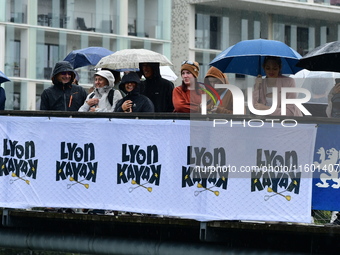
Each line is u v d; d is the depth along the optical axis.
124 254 20.05
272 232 18.67
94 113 19.91
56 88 22.25
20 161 20.75
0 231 21.69
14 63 53.50
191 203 18.81
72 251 20.75
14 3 53.53
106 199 19.75
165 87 21.52
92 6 57.28
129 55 22.64
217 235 18.84
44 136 20.47
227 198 18.52
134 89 20.48
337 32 70.56
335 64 19.97
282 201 18.25
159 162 19.17
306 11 69.12
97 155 19.86
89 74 50.31
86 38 56.91
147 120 19.30
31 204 20.59
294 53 20.66
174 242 19.58
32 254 34.50
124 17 59.03
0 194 20.95
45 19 54.81
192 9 66.25
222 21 66.88
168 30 61.59
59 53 55.47
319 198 18.14
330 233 17.53
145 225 19.86
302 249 18.48
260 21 67.88
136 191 19.42
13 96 53.38
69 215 20.06
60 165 20.31
